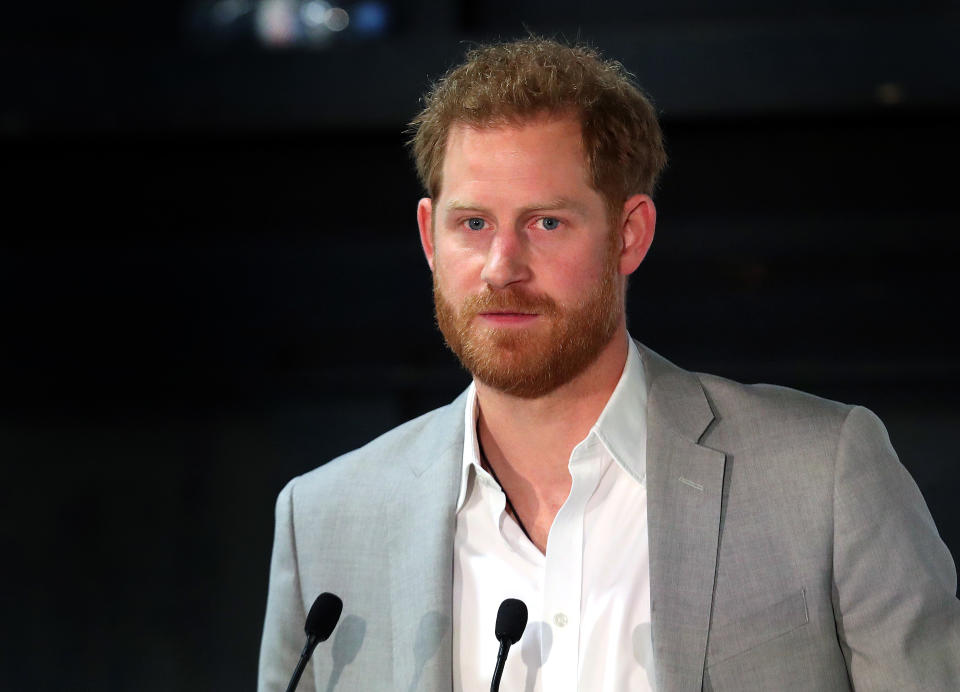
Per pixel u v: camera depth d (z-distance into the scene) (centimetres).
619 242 541
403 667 545
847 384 1223
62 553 1302
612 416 552
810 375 1219
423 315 1278
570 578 538
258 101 1140
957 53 1062
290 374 1298
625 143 536
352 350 1295
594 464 551
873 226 1183
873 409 1219
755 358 1230
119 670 1280
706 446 546
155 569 1298
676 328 1238
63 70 1152
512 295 511
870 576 502
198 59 1144
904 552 505
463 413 593
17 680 1283
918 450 1204
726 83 1094
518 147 515
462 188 520
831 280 1211
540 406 545
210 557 1297
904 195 1172
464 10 1222
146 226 1264
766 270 1216
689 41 1096
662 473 540
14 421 1319
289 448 1305
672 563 518
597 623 529
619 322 558
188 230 1265
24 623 1293
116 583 1297
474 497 570
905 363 1209
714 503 528
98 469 1315
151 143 1212
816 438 533
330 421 1304
